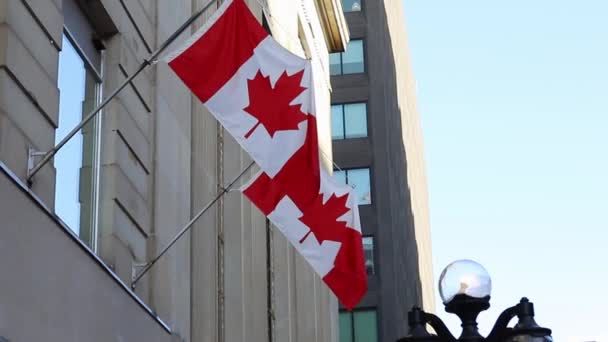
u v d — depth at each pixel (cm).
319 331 3888
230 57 1619
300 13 4084
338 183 1980
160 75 2041
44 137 1453
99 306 1558
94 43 1797
